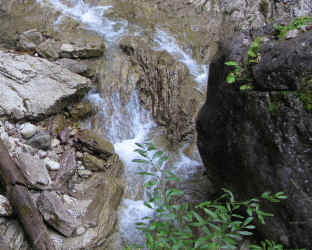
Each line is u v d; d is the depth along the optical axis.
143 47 5.34
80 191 3.64
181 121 4.64
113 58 5.25
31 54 4.97
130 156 4.40
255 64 2.74
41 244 2.91
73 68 4.81
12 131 3.81
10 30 5.33
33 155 3.72
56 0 6.21
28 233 2.95
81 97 4.70
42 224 3.02
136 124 4.88
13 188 3.03
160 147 4.55
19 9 5.83
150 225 2.06
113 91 4.91
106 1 6.39
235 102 2.87
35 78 4.33
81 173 3.81
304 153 2.46
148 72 5.09
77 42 5.20
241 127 2.84
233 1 6.42
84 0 6.32
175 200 3.82
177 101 4.79
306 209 2.48
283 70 2.52
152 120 4.88
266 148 2.67
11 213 3.03
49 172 3.67
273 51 2.64
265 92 2.64
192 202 3.78
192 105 4.73
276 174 2.62
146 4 6.40
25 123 3.96
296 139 2.48
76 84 4.51
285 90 2.54
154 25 5.96
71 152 3.97
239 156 2.89
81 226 3.29
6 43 5.12
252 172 2.80
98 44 5.23
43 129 4.10
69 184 3.67
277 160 2.60
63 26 5.62
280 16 6.12
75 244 3.14
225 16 6.28
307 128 2.42
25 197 3.02
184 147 4.53
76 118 4.53
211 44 5.77
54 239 3.11
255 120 2.71
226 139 3.02
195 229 3.31
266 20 6.14
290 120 2.50
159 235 1.81
